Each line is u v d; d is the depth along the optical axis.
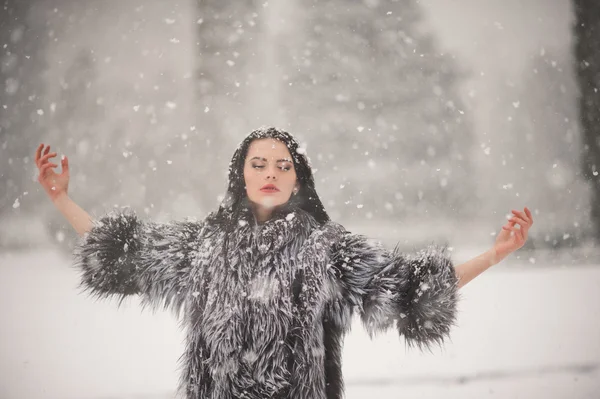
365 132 21.17
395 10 22.55
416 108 21.62
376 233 18.97
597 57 22.20
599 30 22.42
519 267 13.28
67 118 20.70
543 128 21.34
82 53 21.67
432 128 21.31
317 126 21.45
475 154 21.06
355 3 22.42
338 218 19.98
